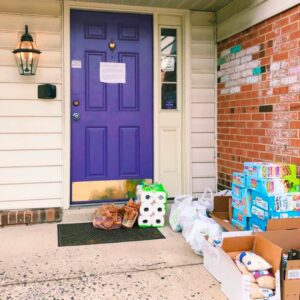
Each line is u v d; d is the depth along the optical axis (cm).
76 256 319
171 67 470
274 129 360
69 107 435
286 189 303
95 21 443
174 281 276
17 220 398
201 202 396
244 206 324
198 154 474
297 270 237
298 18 326
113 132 454
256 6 381
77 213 424
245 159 410
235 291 241
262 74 378
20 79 421
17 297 251
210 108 475
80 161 445
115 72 451
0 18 413
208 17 469
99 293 258
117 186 456
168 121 469
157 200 398
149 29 458
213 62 473
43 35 424
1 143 419
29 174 427
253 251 265
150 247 341
